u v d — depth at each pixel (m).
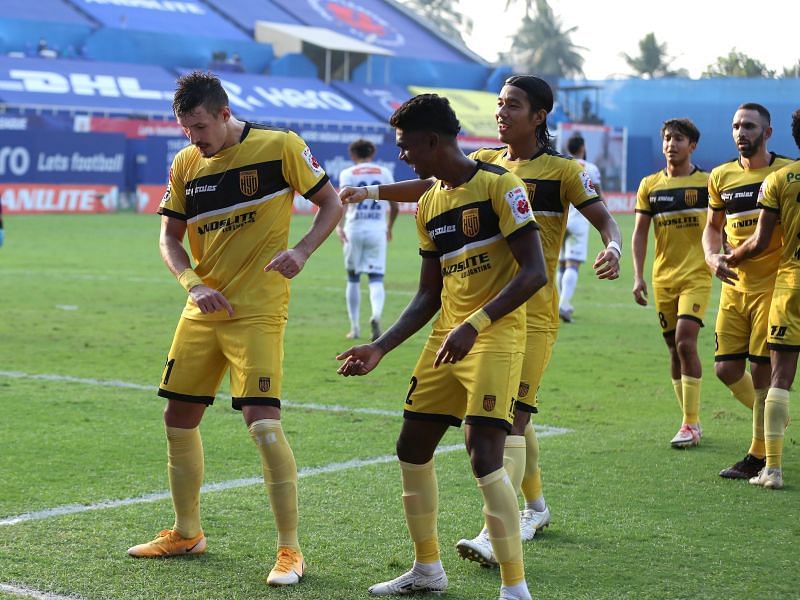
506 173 4.29
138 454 6.74
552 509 5.71
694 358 7.32
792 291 6.25
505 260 4.32
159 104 42.06
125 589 4.37
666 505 5.81
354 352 4.43
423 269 4.57
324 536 5.16
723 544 5.12
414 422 4.43
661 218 7.68
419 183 5.36
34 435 7.20
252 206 4.79
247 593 4.36
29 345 11.20
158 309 14.34
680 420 8.12
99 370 9.83
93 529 5.18
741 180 6.92
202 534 4.89
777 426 6.22
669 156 7.71
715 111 50.16
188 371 4.84
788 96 48.03
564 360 10.98
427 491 4.43
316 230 4.81
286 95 47.75
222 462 6.57
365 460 6.69
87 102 40.19
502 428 4.23
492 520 4.20
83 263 20.06
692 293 7.49
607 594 4.41
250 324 4.74
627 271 21.19
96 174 33.56
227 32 52.44
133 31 47.56
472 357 4.27
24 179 31.91
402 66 57.28
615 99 53.38
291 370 10.08
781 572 4.71
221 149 4.81
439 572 4.44
